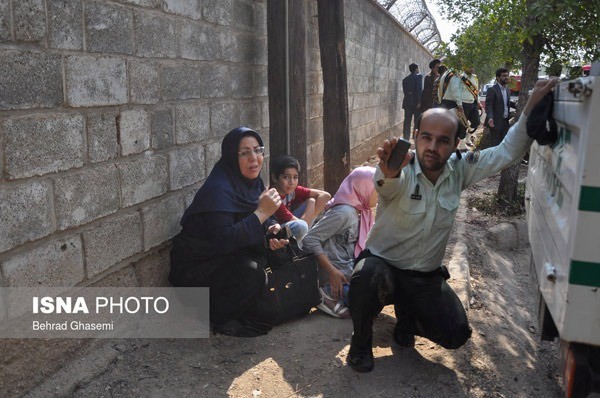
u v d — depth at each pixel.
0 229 2.49
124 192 3.36
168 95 3.77
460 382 3.09
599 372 2.07
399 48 14.84
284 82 5.18
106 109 3.16
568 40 5.39
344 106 5.77
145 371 3.11
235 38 4.72
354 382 3.03
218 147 4.51
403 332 3.36
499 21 5.57
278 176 4.00
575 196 1.90
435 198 2.89
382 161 2.66
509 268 5.53
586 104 1.86
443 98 9.26
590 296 1.90
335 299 3.81
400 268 3.05
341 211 3.79
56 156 2.79
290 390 2.98
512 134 2.79
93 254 3.11
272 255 3.67
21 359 2.66
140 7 3.41
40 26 2.65
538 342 3.88
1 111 2.46
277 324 3.68
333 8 5.59
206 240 3.53
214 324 3.55
